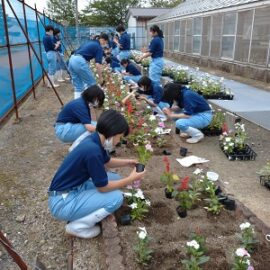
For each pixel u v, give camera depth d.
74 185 2.89
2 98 6.71
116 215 3.22
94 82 6.89
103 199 2.92
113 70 12.14
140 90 6.74
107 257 2.66
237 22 11.45
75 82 6.82
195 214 3.22
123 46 11.99
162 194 3.58
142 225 3.08
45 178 4.33
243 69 11.21
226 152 4.73
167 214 3.23
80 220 2.97
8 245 2.21
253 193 3.75
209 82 7.78
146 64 12.77
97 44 6.75
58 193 2.92
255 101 6.94
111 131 2.66
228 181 4.02
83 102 4.34
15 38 8.17
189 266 2.44
